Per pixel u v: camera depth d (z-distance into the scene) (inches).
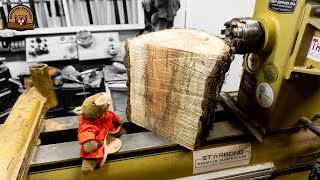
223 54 29.7
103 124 36.3
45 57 66.0
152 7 68.5
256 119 42.1
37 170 33.4
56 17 66.3
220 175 39.4
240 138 40.1
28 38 65.1
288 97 37.5
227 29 38.0
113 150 35.1
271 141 41.0
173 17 67.5
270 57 37.1
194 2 73.2
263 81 39.5
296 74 35.0
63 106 68.7
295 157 43.1
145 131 42.1
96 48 68.8
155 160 36.8
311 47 32.3
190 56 30.7
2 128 35.0
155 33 38.0
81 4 66.7
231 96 50.0
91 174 34.3
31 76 50.0
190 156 37.9
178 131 36.3
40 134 39.3
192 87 32.1
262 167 41.2
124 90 64.6
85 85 67.9
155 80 35.3
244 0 75.5
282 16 34.1
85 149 32.0
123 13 70.1
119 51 70.5
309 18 30.6
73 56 67.8
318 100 39.8
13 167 29.0
